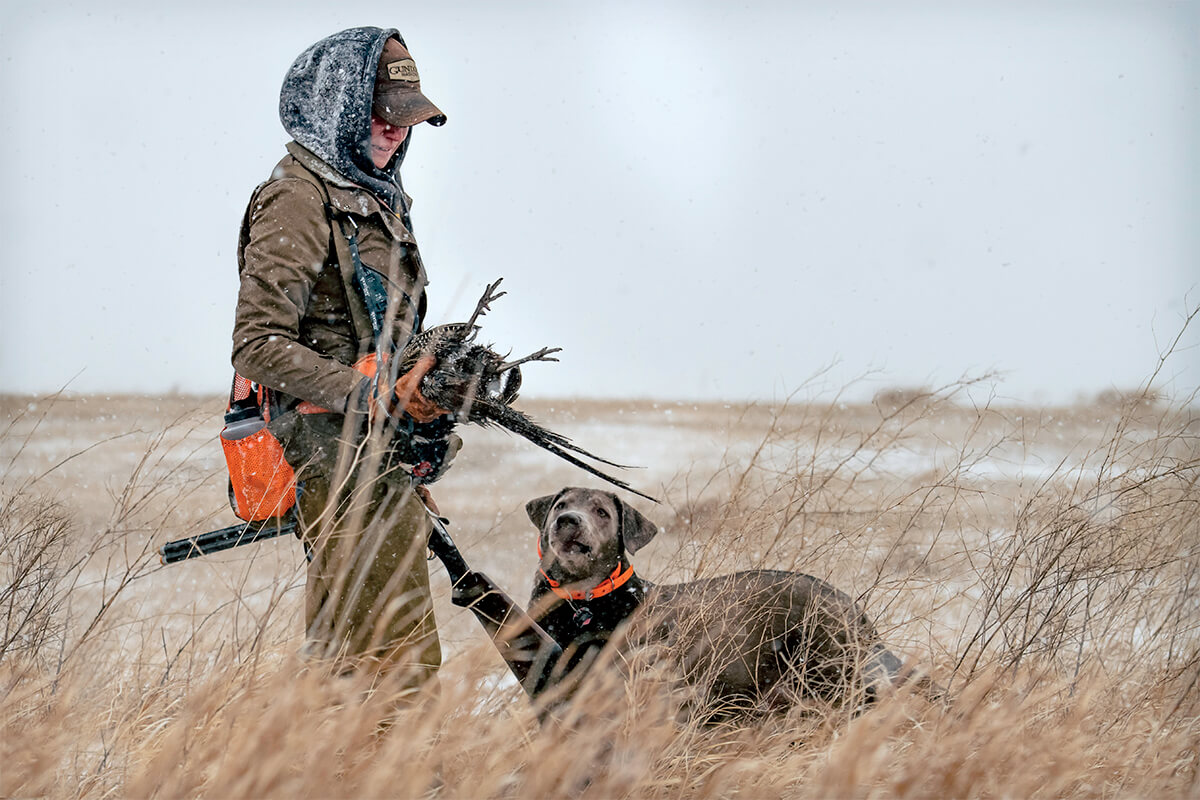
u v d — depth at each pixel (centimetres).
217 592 1127
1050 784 750
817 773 808
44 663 890
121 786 718
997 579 1056
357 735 695
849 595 1159
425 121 976
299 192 888
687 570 1212
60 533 1005
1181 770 845
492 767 722
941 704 888
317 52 923
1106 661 1020
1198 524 1073
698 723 925
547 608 1111
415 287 933
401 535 880
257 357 850
